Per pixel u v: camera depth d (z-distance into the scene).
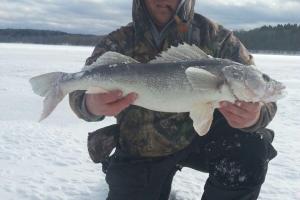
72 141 1.55
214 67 0.72
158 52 0.85
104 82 0.74
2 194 1.03
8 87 3.09
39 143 1.50
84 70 0.75
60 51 11.97
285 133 1.80
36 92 0.78
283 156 1.42
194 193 1.08
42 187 1.08
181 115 0.85
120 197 0.88
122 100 0.74
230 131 0.84
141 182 0.87
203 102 0.72
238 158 0.82
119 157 0.89
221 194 0.84
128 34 0.86
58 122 1.88
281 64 8.37
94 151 0.89
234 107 0.72
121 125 0.88
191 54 0.76
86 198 1.03
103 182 1.13
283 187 1.12
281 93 0.73
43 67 5.30
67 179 1.15
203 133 0.72
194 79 0.71
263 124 0.78
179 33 0.84
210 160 0.85
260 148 0.82
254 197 0.84
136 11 0.84
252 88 0.71
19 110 2.16
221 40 0.86
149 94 0.75
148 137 0.86
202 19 0.87
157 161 0.88
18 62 6.09
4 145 1.46
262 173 0.83
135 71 0.74
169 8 0.83
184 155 0.88
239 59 0.85
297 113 2.34
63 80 0.76
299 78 4.89
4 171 1.19
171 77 0.74
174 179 1.17
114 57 0.76
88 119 0.79
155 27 0.85
